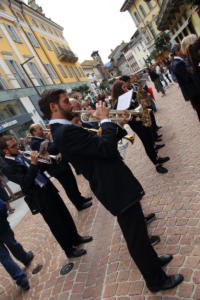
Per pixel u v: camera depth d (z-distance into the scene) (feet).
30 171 10.51
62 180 16.57
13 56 64.69
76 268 11.45
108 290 9.22
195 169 14.07
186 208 11.30
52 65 90.17
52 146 12.24
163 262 8.91
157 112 33.96
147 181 15.79
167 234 10.35
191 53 13.55
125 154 24.07
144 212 12.59
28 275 12.80
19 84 62.28
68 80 100.12
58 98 7.53
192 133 19.47
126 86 14.89
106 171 7.04
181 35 82.53
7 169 10.92
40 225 18.65
